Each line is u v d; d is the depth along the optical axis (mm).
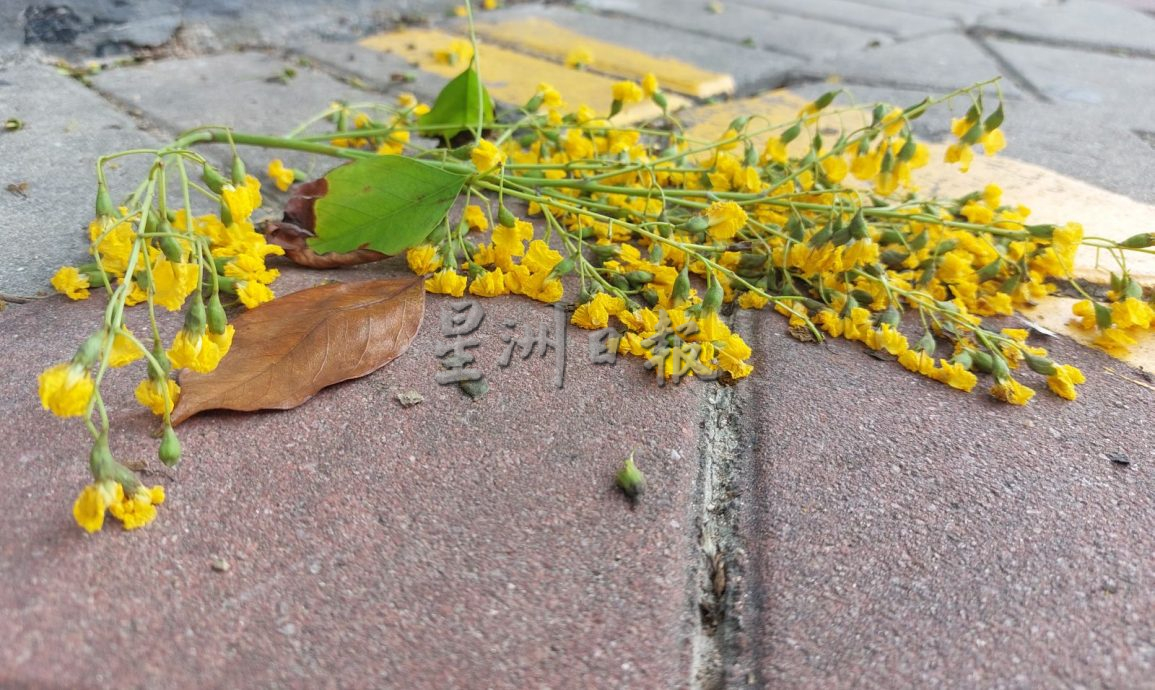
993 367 254
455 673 167
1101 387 262
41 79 445
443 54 530
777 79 553
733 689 171
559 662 170
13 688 156
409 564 188
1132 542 204
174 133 399
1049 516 210
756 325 286
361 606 178
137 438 213
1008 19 735
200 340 207
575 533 199
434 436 224
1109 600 188
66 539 186
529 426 229
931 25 703
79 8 474
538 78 512
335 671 165
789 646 177
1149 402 257
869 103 505
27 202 320
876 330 277
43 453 207
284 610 176
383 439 221
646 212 306
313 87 478
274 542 190
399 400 235
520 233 275
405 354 253
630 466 209
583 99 478
